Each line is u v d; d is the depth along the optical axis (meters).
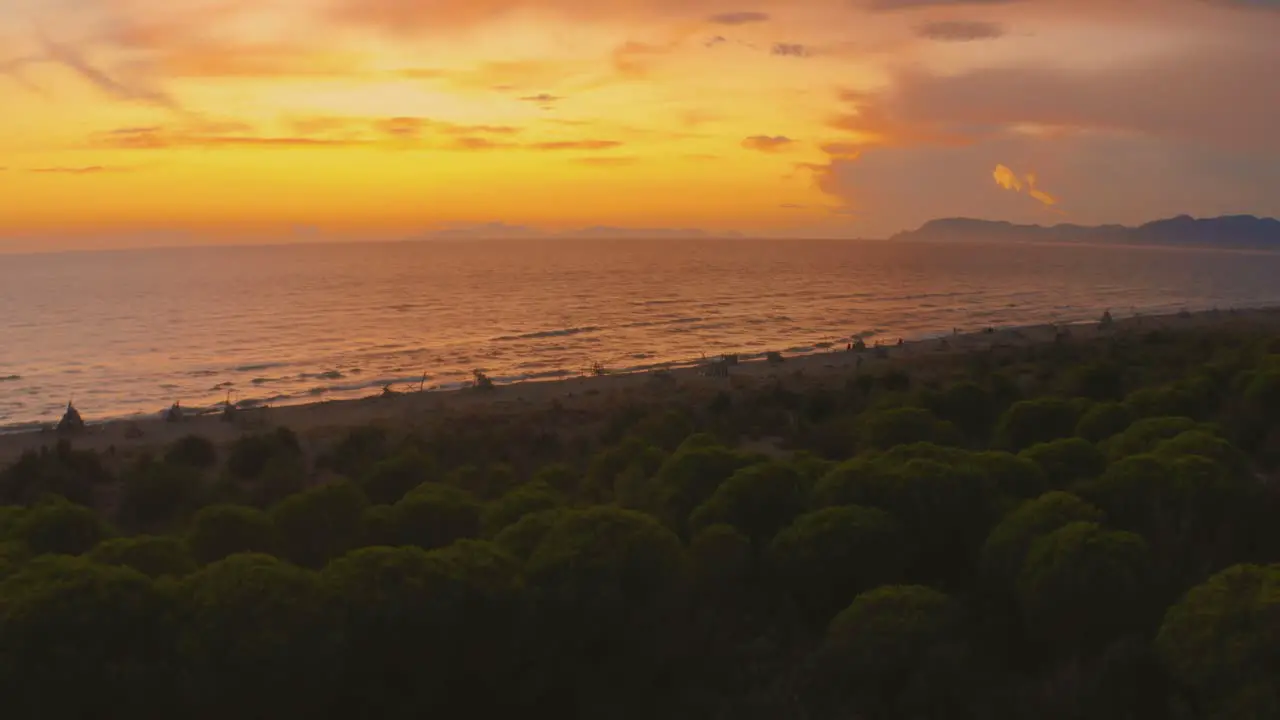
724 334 76.06
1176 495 11.24
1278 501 11.59
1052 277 179.12
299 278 181.75
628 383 43.19
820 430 24.39
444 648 8.34
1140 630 8.87
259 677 7.65
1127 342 49.41
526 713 8.82
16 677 7.42
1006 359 43.59
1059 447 14.27
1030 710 7.97
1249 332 54.06
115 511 19.80
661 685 9.06
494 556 9.13
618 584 9.07
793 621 10.18
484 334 77.62
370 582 8.44
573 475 18.27
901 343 57.50
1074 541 9.27
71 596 7.86
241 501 19.44
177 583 8.63
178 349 70.00
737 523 11.88
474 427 30.22
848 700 8.22
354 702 8.32
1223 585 8.05
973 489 11.46
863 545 10.30
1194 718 7.58
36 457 24.05
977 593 10.41
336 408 37.94
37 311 107.00
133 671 7.61
